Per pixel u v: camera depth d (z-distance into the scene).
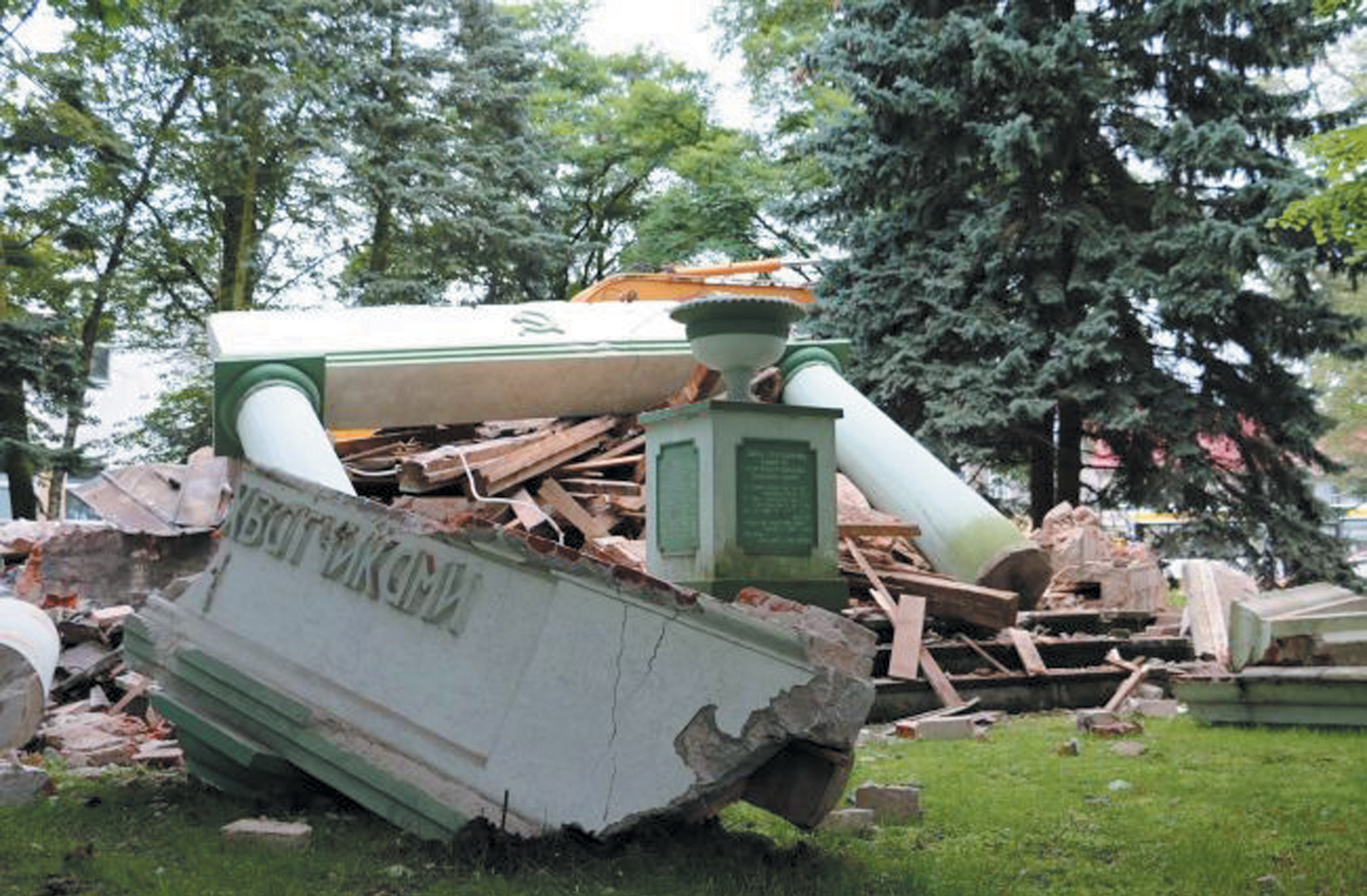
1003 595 11.40
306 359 13.30
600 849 4.89
